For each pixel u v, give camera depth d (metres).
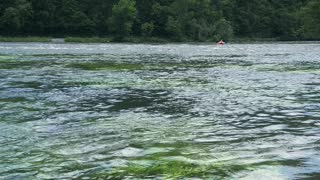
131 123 8.96
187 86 15.84
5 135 7.73
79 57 35.19
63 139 7.45
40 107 10.96
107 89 14.88
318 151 6.67
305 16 83.94
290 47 68.56
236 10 120.19
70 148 6.82
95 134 7.86
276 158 6.25
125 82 17.05
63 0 101.56
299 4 122.94
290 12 120.75
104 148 6.83
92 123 8.94
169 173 5.52
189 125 8.80
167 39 105.50
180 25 103.94
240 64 28.06
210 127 8.62
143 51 50.53
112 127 8.52
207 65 27.05
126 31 100.50
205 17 109.25
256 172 5.56
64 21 101.06
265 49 59.81
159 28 107.94
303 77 19.38
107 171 5.62
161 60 32.09
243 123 9.09
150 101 12.20
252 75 20.33
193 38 105.19
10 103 11.56
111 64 27.00
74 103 11.73
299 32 109.31
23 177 5.39
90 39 96.75
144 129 8.37
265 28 121.19
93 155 6.42
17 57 33.94
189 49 59.00
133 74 20.58
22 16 95.38
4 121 9.05
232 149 6.80
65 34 102.25
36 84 16.14
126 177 5.36
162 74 20.70
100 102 11.92
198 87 15.56
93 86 15.70
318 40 115.31
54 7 100.44
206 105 11.52
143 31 104.62
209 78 18.88
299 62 30.23
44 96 13.02
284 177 5.36
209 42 102.88
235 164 5.94
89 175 5.46
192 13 105.56
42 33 100.50
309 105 11.57
